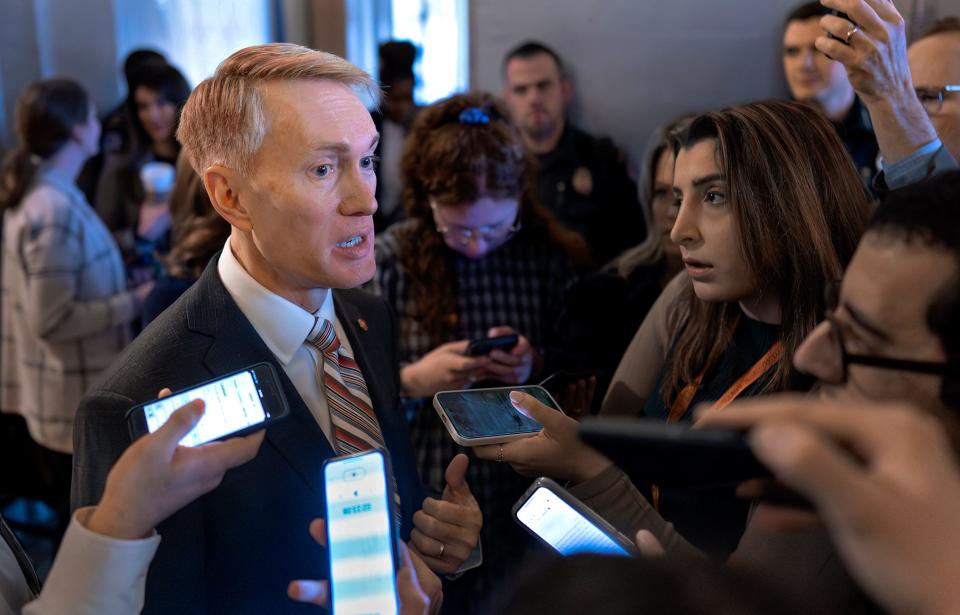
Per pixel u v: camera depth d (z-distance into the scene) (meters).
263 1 3.50
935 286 0.63
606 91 2.91
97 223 2.62
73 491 1.00
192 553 0.99
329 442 1.11
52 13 3.58
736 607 0.43
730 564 0.48
